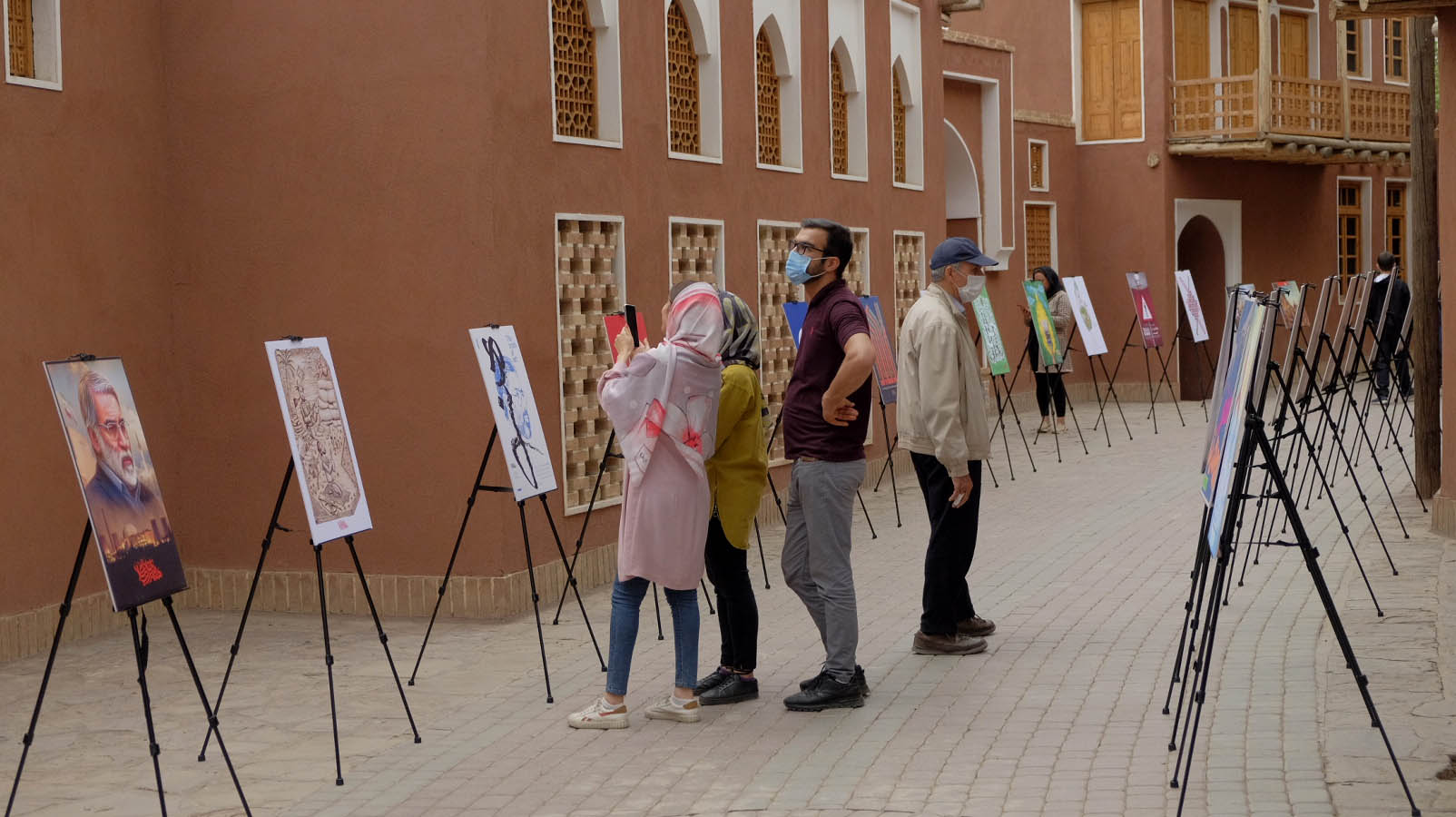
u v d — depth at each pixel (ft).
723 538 22.16
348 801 18.61
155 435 30.42
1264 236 81.15
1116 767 18.52
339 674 25.18
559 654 26.16
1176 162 76.02
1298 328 29.50
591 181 32.12
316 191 29.68
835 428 21.57
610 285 33.27
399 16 28.86
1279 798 16.98
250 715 22.76
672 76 36.68
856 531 38.88
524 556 29.71
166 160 30.66
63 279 28.07
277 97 29.84
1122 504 41.86
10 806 17.81
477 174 28.55
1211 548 17.29
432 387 29.09
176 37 30.42
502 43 28.96
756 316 39.78
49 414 27.71
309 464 20.58
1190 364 79.30
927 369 23.48
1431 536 34.76
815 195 43.24
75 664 26.27
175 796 18.98
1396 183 91.97
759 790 18.30
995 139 69.46
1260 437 17.29
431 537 29.32
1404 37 91.15
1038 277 59.77
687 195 36.27
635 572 20.97
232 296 30.40
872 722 21.12
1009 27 78.02
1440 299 39.86
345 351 29.68
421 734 21.47
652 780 18.92
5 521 26.63
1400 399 68.69
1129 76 75.92
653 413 20.92
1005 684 22.88
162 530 18.02
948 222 69.97
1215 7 78.23
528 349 29.94
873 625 27.63
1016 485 46.52
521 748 20.61
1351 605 27.48
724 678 22.76
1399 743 18.79
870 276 46.39
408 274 29.14
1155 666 23.63
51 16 27.89
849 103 46.32
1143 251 75.92
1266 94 73.56
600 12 32.83
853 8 45.91
